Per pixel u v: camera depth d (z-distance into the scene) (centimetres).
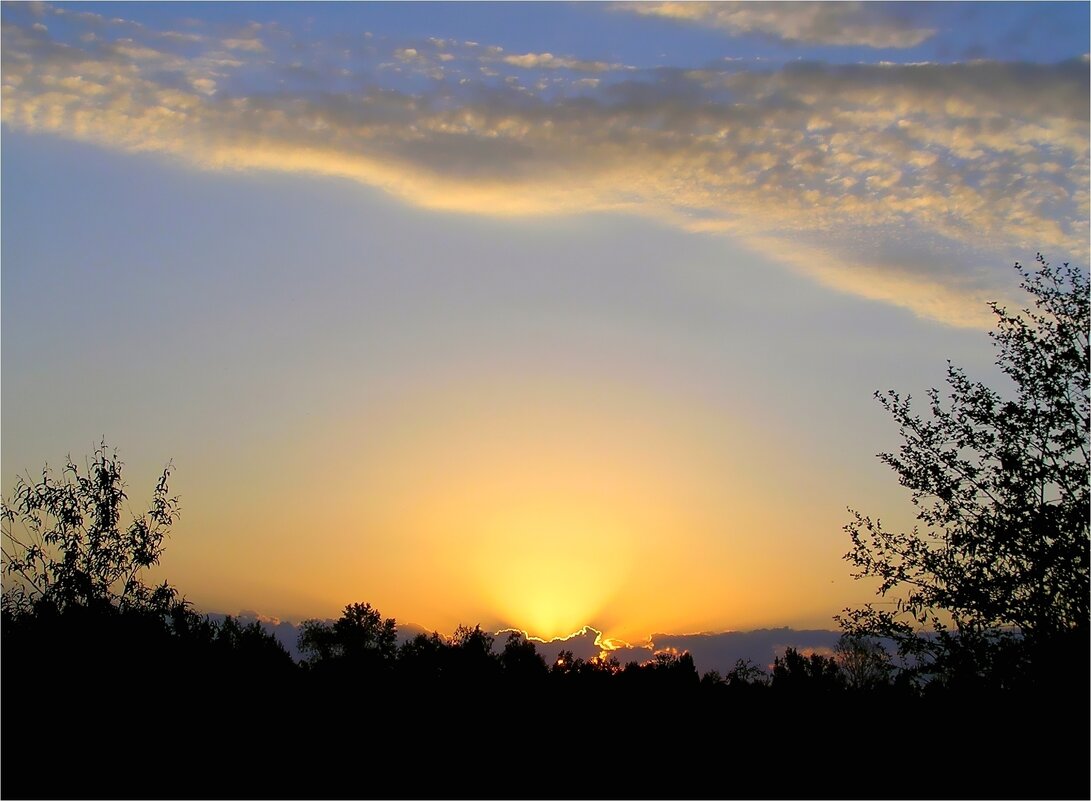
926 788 2136
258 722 2809
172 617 2575
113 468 2633
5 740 2208
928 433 2178
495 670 4562
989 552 2052
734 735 3578
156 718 2412
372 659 4166
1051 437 2080
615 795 3381
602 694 4384
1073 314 2117
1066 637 1962
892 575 2141
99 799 2264
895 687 2269
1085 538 1975
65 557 2500
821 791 2712
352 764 3288
